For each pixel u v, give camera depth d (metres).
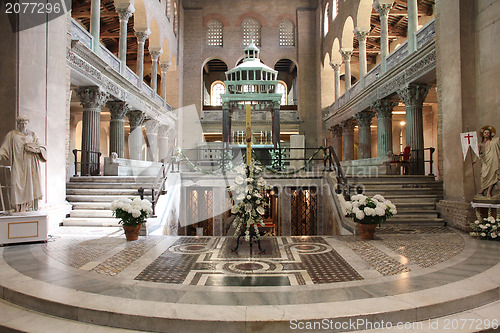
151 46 21.05
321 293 4.30
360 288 4.47
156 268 5.47
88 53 12.41
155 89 21.05
